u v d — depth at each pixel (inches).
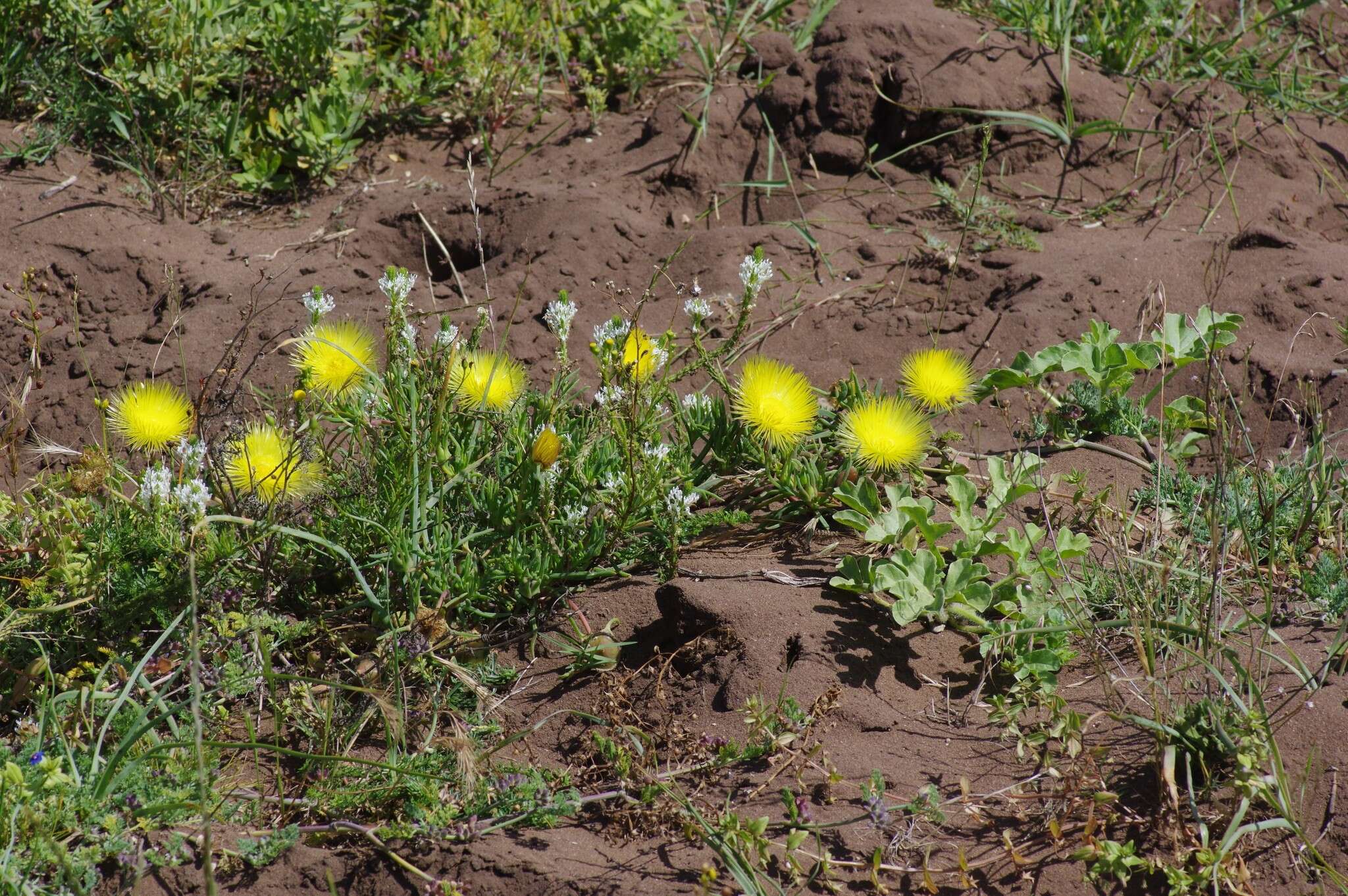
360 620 124.6
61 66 226.7
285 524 123.3
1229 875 93.2
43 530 123.6
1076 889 95.4
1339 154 222.1
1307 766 97.2
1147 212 206.5
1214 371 161.6
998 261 191.6
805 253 197.3
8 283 187.5
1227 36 251.6
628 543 133.9
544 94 249.3
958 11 247.6
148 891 95.9
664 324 181.8
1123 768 104.7
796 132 221.1
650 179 216.1
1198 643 113.0
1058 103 222.1
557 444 121.4
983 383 152.3
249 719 105.1
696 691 116.8
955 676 117.3
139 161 215.5
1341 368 157.9
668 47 243.8
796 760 106.4
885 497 137.7
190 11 226.1
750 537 138.1
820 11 247.4
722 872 96.9
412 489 123.3
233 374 169.2
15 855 95.2
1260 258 184.4
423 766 106.7
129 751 106.8
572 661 122.3
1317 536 131.3
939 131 216.5
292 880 98.3
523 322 182.1
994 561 130.5
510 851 99.0
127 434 118.3
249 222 214.8
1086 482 143.9
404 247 209.5
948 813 101.7
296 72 230.4
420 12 249.0
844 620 121.1
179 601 117.9
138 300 193.2
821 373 171.3
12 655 117.6
